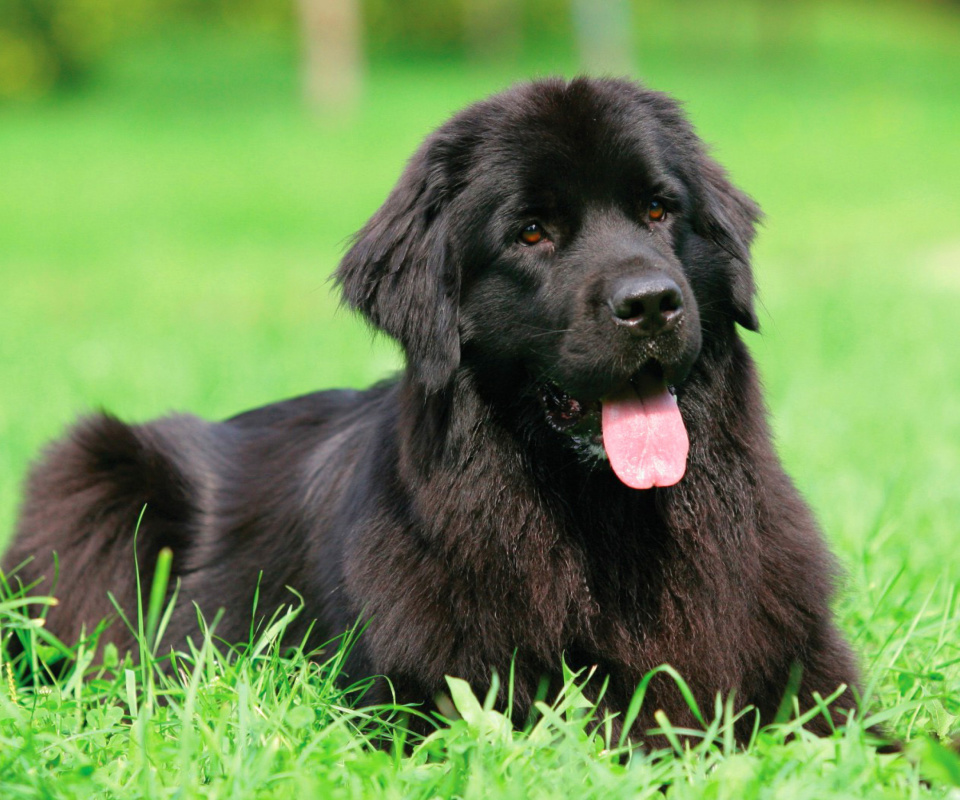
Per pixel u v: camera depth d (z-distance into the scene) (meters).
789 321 18.08
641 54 78.62
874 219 30.03
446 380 5.99
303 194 38.22
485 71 77.88
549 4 89.75
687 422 6.16
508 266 6.21
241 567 7.68
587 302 5.93
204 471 8.43
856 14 94.06
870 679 6.25
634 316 5.77
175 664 7.36
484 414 6.07
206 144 51.69
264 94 69.25
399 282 6.36
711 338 6.33
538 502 6.04
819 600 6.22
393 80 74.06
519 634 5.94
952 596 7.09
